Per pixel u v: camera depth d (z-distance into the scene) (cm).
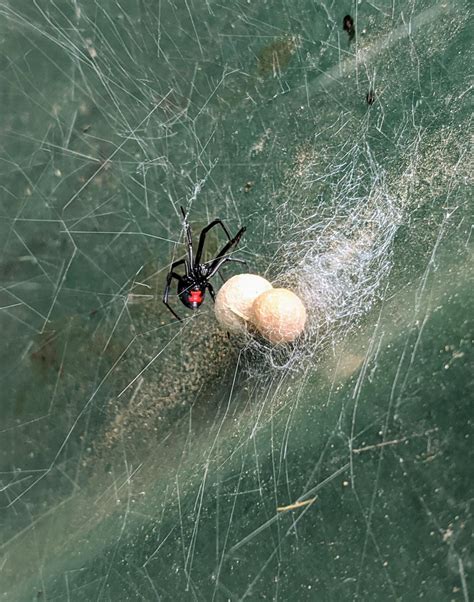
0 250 22
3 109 22
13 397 21
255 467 19
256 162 23
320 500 18
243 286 19
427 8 23
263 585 17
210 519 19
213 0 24
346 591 17
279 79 24
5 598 20
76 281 22
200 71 23
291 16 24
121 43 23
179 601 18
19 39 23
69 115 23
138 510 20
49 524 20
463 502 16
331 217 22
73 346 22
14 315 22
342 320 20
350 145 23
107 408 22
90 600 19
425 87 23
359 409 18
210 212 23
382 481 17
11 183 22
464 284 18
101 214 23
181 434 21
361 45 24
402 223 21
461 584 16
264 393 20
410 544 16
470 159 21
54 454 21
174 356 22
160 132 23
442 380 17
